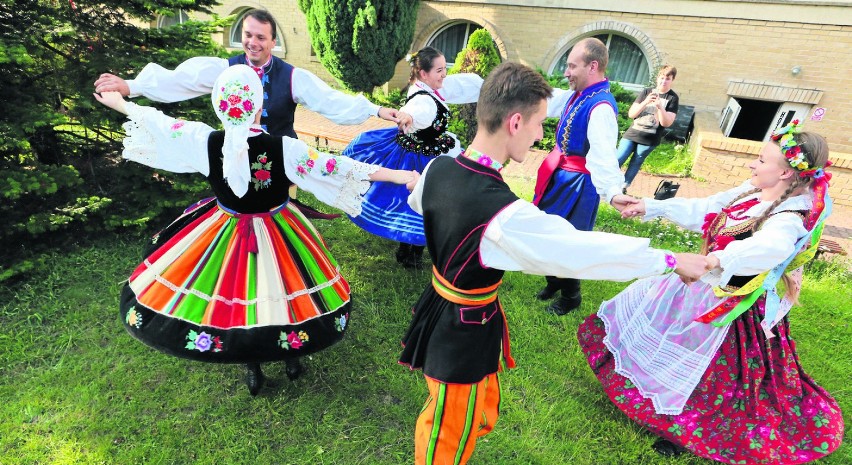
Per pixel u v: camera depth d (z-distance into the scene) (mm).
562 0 8602
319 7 8305
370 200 3195
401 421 2369
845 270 4355
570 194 3006
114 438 2150
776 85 7770
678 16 7996
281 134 2902
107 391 2369
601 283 3744
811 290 3912
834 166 6223
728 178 6801
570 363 2842
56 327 2730
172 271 2031
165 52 3504
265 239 2066
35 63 3156
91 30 3363
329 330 2160
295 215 2219
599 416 2504
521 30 9062
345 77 8844
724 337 2121
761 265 1827
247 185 1918
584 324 2652
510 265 1432
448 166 1543
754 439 2102
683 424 2160
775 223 1883
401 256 3672
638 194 6273
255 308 2014
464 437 1673
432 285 1708
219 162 1948
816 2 7180
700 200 2342
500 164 1503
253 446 2160
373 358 2727
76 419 2209
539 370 2768
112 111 3312
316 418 2340
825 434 2135
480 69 6301
